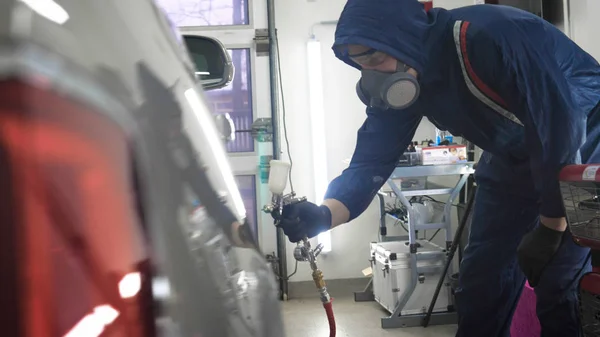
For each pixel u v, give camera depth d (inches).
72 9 18.5
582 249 71.2
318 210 67.0
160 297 17.4
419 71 58.9
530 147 60.1
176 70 24.3
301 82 164.2
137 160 18.1
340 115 165.6
